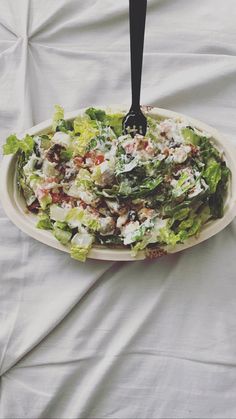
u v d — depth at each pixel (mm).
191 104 568
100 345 419
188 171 464
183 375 408
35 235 451
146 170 459
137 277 445
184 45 608
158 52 606
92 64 595
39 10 633
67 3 634
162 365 411
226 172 470
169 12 634
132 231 435
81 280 446
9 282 453
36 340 419
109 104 565
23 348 418
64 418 405
